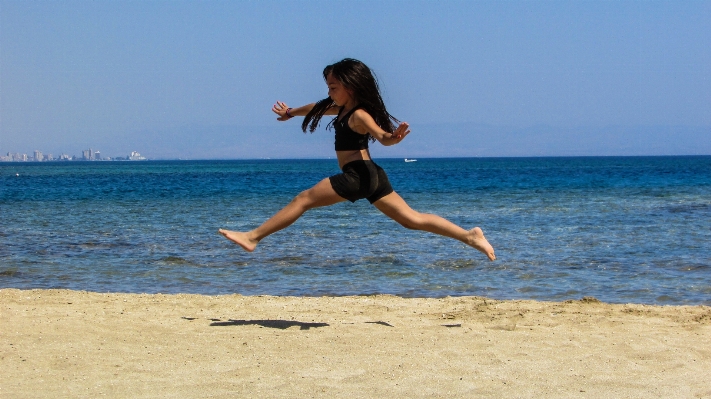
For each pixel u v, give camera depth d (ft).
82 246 42.39
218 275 32.71
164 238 46.37
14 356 15.14
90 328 17.99
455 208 71.67
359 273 32.96
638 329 18.95
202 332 17.97
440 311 21.94
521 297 27.37
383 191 16.93
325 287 29.78
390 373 14.29
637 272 32.71
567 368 14.87
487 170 277.23
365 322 19.89
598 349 16.57
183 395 12.71
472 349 16.42
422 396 12.87
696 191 101.76
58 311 20.54
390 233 47.73
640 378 14.17
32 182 158.40
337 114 17.62
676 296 27.32
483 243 16.75
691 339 17.63
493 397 12.87
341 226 52.31
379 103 16.75
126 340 16.87
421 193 103.19
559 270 33.37
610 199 84.58
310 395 12.84
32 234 48.70
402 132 15.37
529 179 166.91
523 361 15.39
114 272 33.47
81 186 134.82
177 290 29.27
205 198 92.79
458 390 13.24
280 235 46.98
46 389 12.92
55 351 15.62
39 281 31.14
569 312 21.59
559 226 52.60
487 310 21.94
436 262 35.63
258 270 33.96
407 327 19.07
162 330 18.08
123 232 50.14
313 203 16.80
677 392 13.25
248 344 16.67
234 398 12.57
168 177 203.41
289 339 17.22
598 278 31.30
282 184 146.20
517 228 51.31
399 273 32.86
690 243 42.37
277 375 14.07
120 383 13.38
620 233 47.70
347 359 15.39
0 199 89.76
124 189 121.19
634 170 249.55
